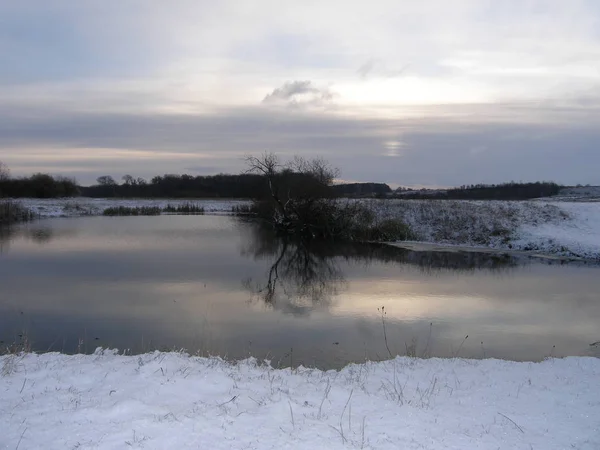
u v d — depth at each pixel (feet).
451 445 18.15
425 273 80.28
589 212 123.24
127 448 16.80
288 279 73.46
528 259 96.02
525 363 30.35
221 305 56.44
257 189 151.64
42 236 123.24
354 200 145.89
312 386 24.50
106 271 76.89
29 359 27.12
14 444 17.01
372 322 49.88
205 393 22.39
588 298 61.72
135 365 25.91
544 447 18.38
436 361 31.04
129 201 312.71
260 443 17.53
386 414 20.84
